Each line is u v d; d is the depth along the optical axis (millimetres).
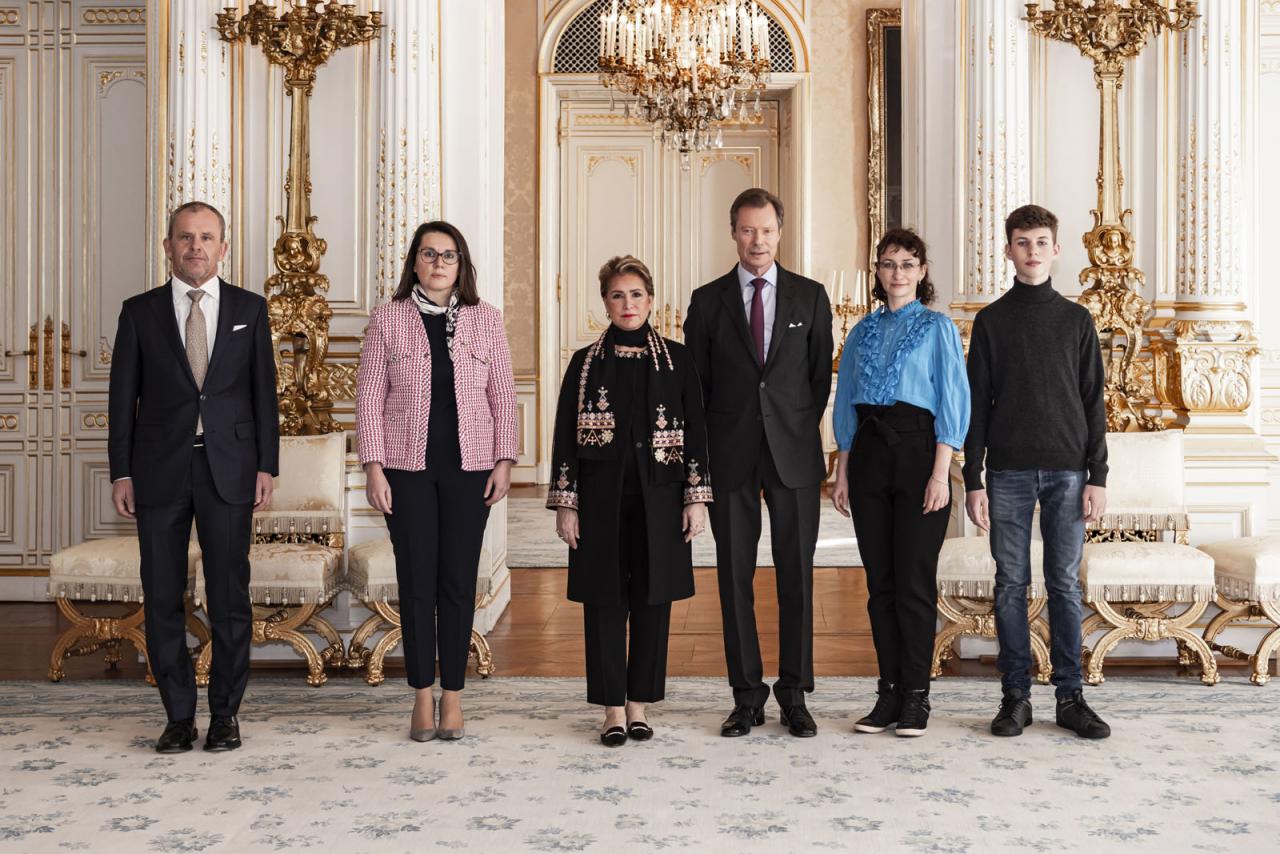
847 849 2762
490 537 5430
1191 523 4887
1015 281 3816
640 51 8258
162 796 3148
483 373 3732
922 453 3590
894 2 10633
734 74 8312
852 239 10695
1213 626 4391
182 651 3621
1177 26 4926
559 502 3594
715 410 3674
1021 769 3332
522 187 11047
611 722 3602
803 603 3695
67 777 3311
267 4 5039
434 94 5113
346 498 4914
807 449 3674
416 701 3680
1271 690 4234
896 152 10594
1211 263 5102
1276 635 4297
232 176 5223
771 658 4836
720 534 3666
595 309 11297
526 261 11070
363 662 4605
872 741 3609
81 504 6398
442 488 3670
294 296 4957
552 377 11172
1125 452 4645
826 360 3738
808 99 10641
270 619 4473
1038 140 5250
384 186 5105
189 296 3641
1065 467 3688
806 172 10664
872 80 10586
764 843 2799
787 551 3674
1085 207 5250
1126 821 2932
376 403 3666
